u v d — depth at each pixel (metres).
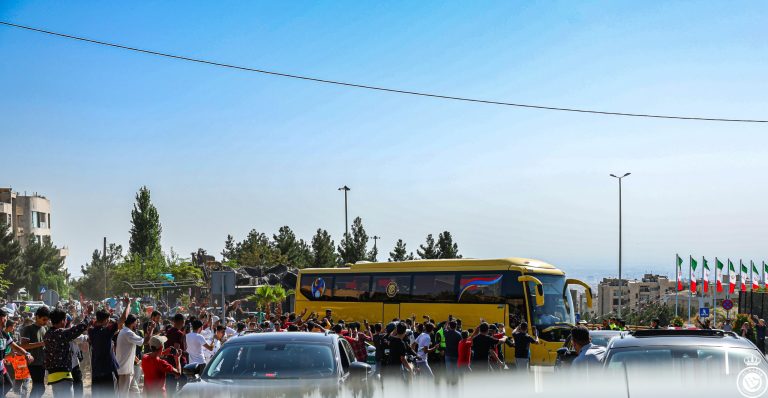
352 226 79.12
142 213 98.38
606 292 142.38
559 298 28.28
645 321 53.06
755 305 40.44
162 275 69.31
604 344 16.42
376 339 19.88
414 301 30.14
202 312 26.88
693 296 100.56
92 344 12.94
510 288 27.84
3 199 113.75
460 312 28.81
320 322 22.11
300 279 33.88
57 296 36.06
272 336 11.68
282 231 92.31
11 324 14.54
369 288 31.56
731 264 62.88
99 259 110.50
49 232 123.12
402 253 78.25
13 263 90.25
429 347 20.66
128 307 13.71
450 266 29.53
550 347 27.11
